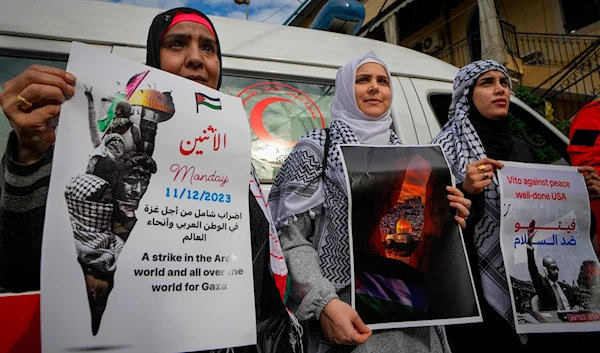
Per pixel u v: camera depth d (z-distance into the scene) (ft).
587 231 5.25
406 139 7.07
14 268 2.86
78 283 2.61
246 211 3.44
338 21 10.32
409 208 4.38
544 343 5.28
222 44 6.92
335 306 3.78
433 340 4.40
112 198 2.87
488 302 5.04
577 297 4.86
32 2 6.38
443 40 35.96
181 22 4.16
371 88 5.33
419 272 4.22
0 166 3.05
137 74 3.23
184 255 3.02
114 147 2.97
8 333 3.31
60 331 2.48
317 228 4.57
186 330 2.86
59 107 2.85
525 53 32.35
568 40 30.42
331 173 4.57
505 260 4.84
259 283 3.69
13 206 2.86
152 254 2.90
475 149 5.69
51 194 2.67
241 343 3.04
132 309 2.72
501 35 30.17
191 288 2.98
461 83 6.37
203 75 4.12
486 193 5.30
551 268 4.93
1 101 2.78
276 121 6.73
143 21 6.84
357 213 4.23
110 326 2.63
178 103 3.34
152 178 3.07
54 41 6.13
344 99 5.46
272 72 6.95
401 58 8.25
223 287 3.10
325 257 4.41
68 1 6.65
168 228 3.02
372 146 4.58
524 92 26.63
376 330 4.20
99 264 2.70
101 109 2.99
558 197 5.24
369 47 8.24
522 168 5.22
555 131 8.52
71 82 2.90
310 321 4.25
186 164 3.24
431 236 4.37
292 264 4.19
